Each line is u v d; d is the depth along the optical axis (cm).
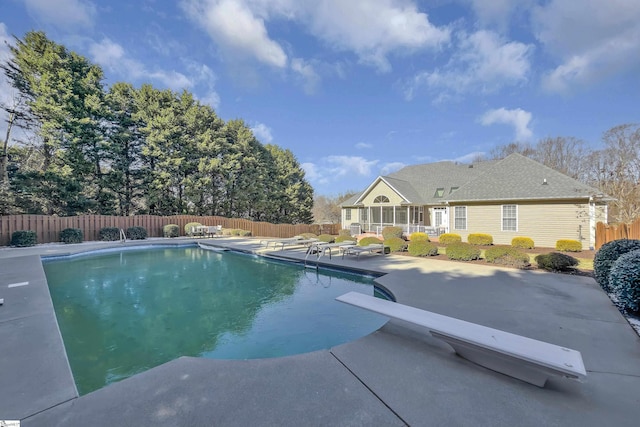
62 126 1764
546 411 227
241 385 261
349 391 251
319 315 567
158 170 2358
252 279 874
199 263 1152
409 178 2331
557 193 1339
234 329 504
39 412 224
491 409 228
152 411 226
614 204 2225
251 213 3206
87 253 1341
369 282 822
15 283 646
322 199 4662
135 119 2306
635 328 402
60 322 541
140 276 915
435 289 600
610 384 266
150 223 2005
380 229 2084
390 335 371
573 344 348
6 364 297
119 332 494
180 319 552
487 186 1569
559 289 600
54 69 1789
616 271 493
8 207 1694
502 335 297
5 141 1883
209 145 2562
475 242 1477
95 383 341
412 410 226
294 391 251
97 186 2147
